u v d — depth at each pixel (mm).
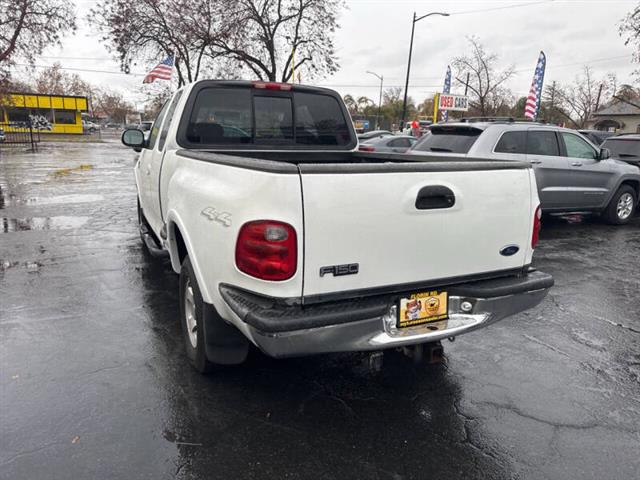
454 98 25281
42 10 24547
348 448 2715
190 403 3084
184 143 4238
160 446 2676
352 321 2561
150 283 5344
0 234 7551
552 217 10742
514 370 3666
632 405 3232
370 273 2654
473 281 3070
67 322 4273
